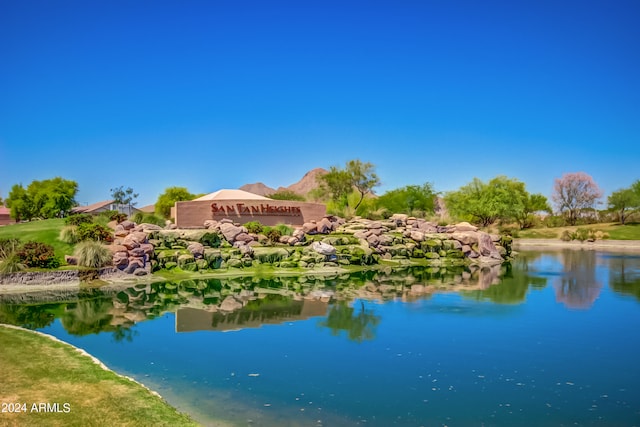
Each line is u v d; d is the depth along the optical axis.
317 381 10.94
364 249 37.50
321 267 33.69
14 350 11.88
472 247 44.44
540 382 11.02
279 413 9.10
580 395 10.23
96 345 13.91
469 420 8.92
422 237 43.53
